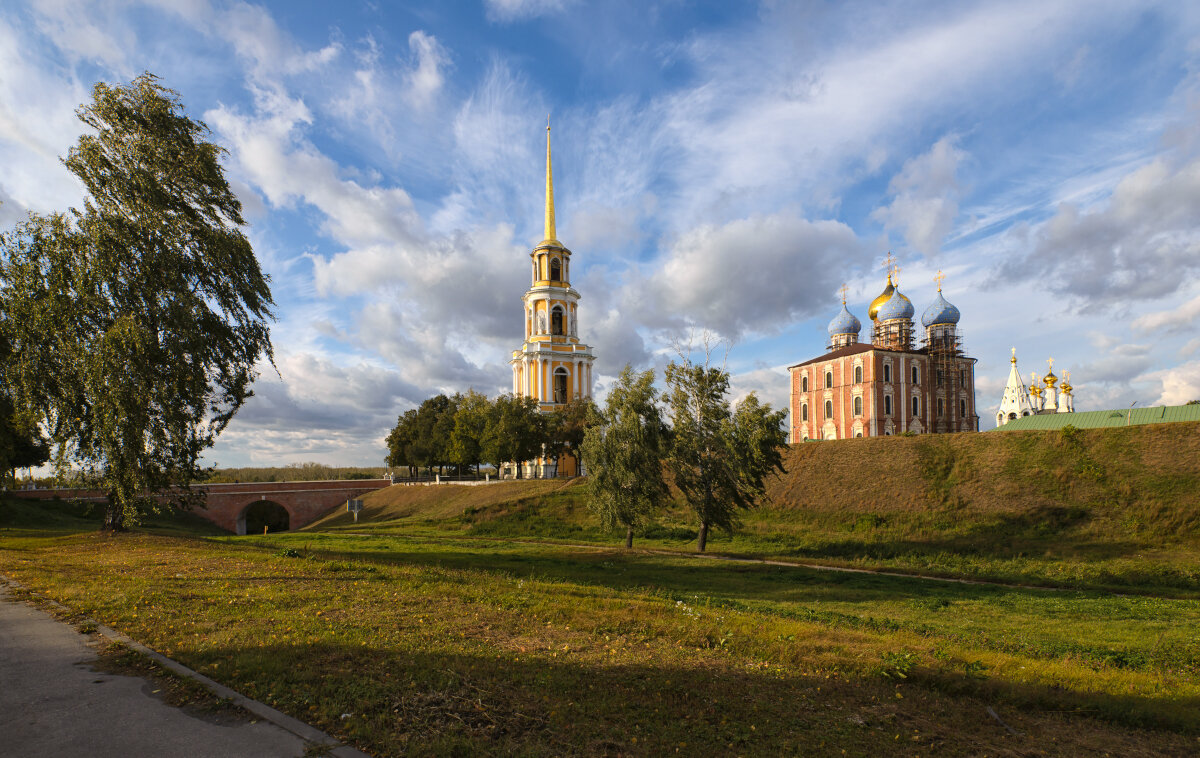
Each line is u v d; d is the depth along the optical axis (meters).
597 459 41.06
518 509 56.72
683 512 52.19
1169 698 10.11
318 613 12.38
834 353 94.75
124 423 24.81
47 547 23.67
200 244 28.55
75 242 25.59
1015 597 24.38
